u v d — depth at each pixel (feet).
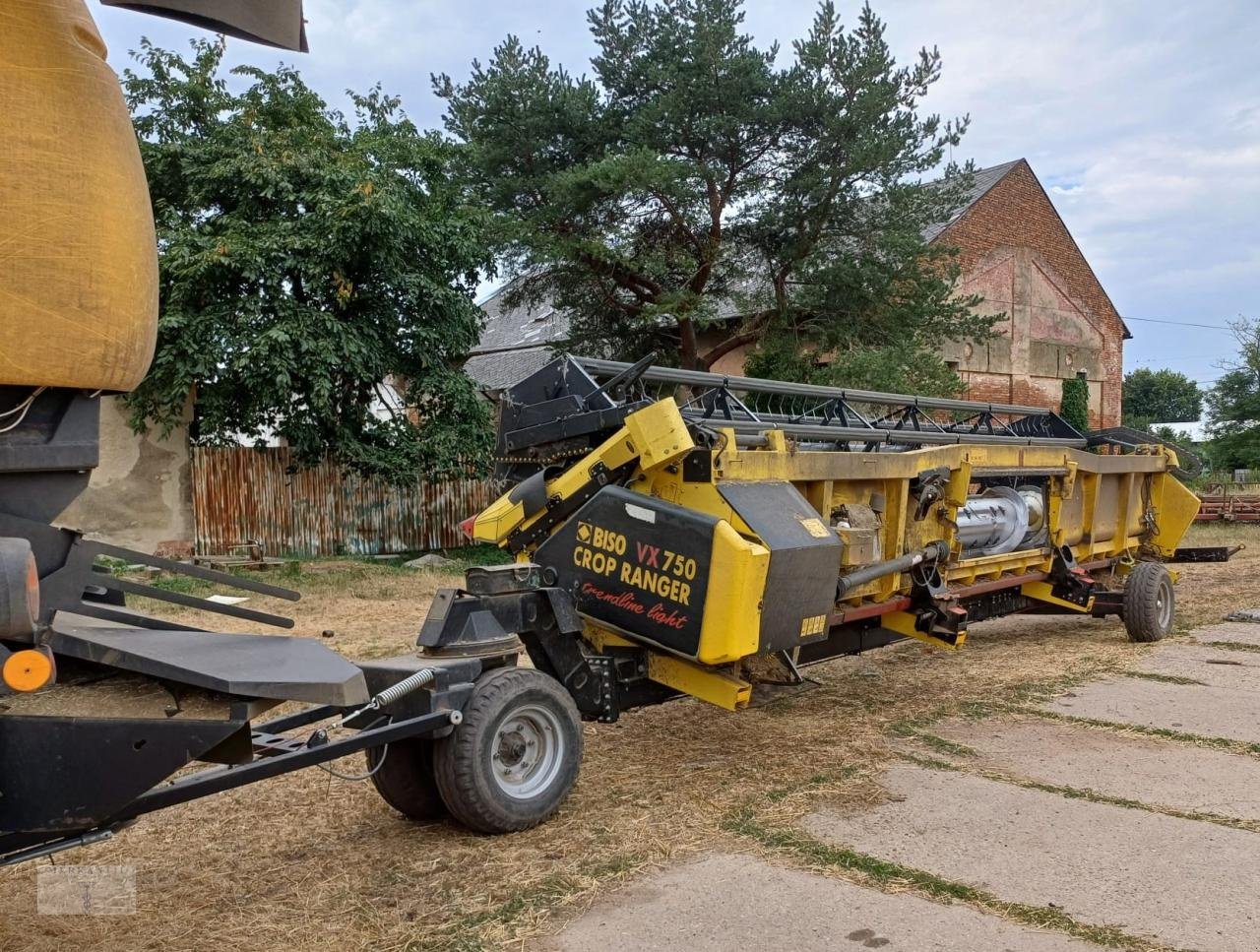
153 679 11.03
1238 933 12.30
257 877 14.15
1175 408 258.78
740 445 19.76
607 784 18.03
